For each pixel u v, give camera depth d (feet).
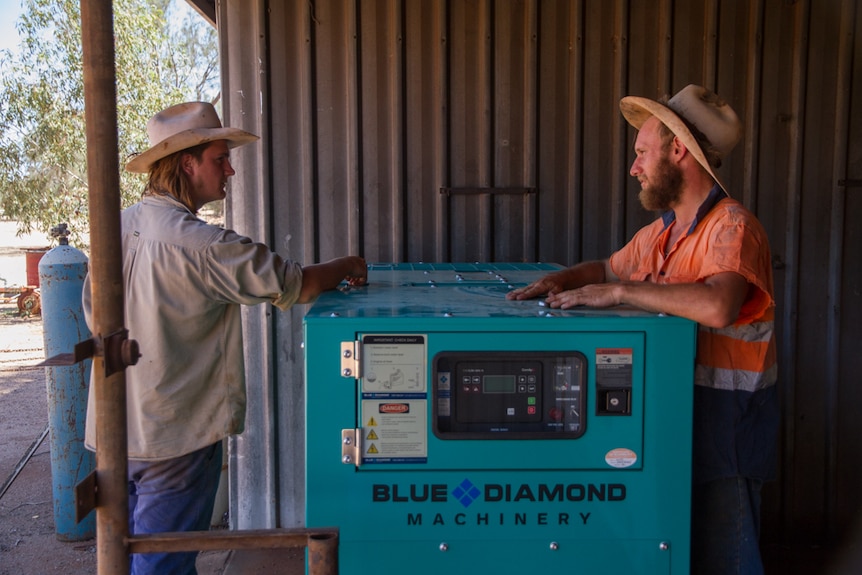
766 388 6.20
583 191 11.02
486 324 5.37
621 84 10.85
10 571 11.25
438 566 5.55
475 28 10.75
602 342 5.41
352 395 5.39
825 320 11.35
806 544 11.55
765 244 5.99
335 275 7.18
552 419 5.47
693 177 6.48
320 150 10.85
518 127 10.87
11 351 28.53
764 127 11.02
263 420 11.17
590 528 5.56
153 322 6.70
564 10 10.77
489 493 5.49
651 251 6.89
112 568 4.88
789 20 10.89
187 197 7.34
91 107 4.65
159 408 6.79
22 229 35.63
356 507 5.47
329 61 10.73
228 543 4.83
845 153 11.07
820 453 11.51
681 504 5.55
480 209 10.96
